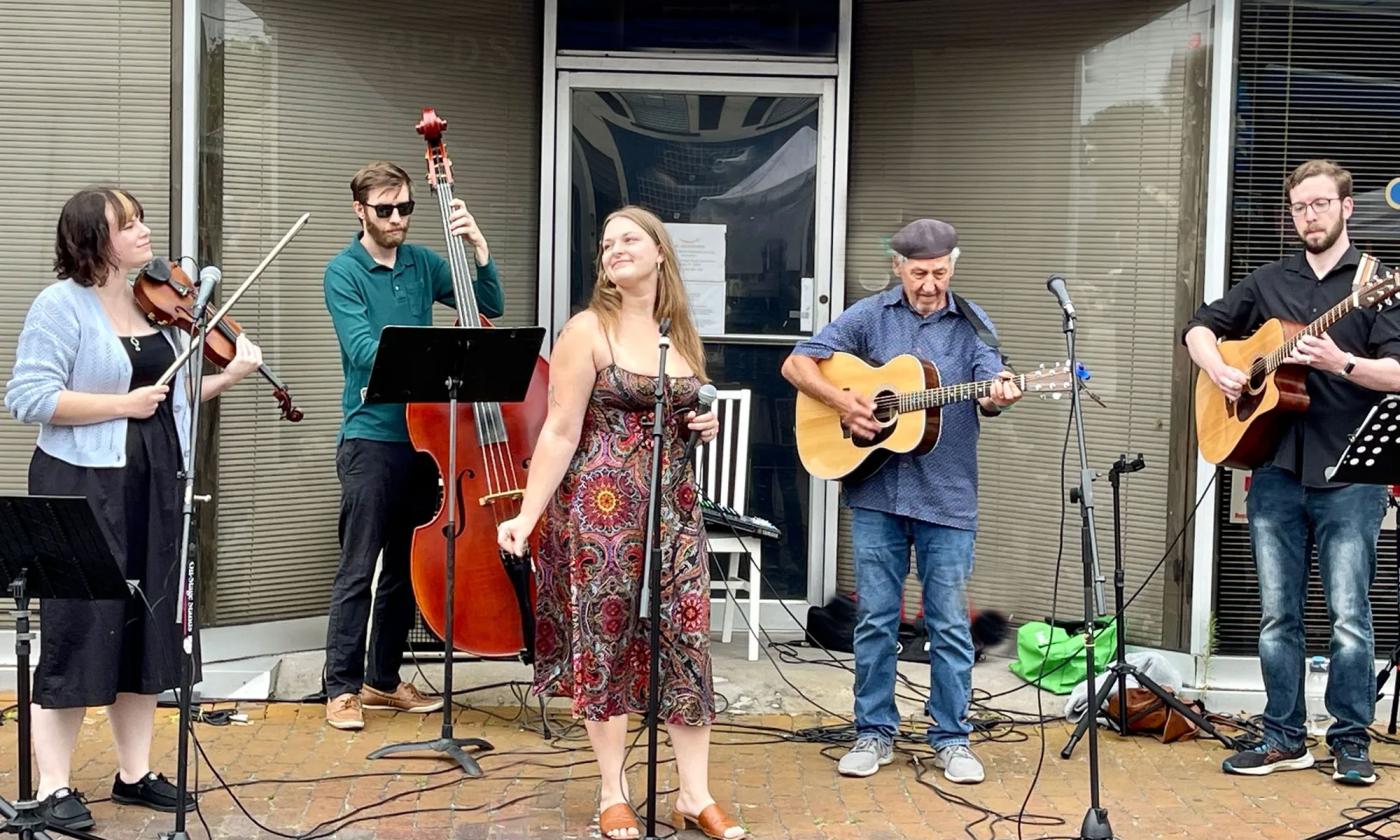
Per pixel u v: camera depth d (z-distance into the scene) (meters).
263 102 5.09
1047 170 5.35
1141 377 5.16
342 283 4.68
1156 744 4.69
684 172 5.69
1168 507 5.11
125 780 3.96
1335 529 4.28
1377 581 5.11
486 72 5.57
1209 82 4.97
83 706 3.68
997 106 5.44
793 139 5.68
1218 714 4.91
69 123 4.94
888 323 4.45
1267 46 4.96
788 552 5.78
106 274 3.71
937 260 4.32
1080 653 5.05
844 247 5.68
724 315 5.73
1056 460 5.36
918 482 4.32
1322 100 4.97
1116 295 5.21
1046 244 5.36
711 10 5.62
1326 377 4.23
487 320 4.79
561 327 5.68
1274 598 4.39
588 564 3.73
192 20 4.93
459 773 4.27
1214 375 4.30
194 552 3.67
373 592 5.04
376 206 4.63
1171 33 5.05
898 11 5.61
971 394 4.18
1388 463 3.55
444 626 4.45
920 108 5.60
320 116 5.21
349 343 4.62
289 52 5.14
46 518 3.20
